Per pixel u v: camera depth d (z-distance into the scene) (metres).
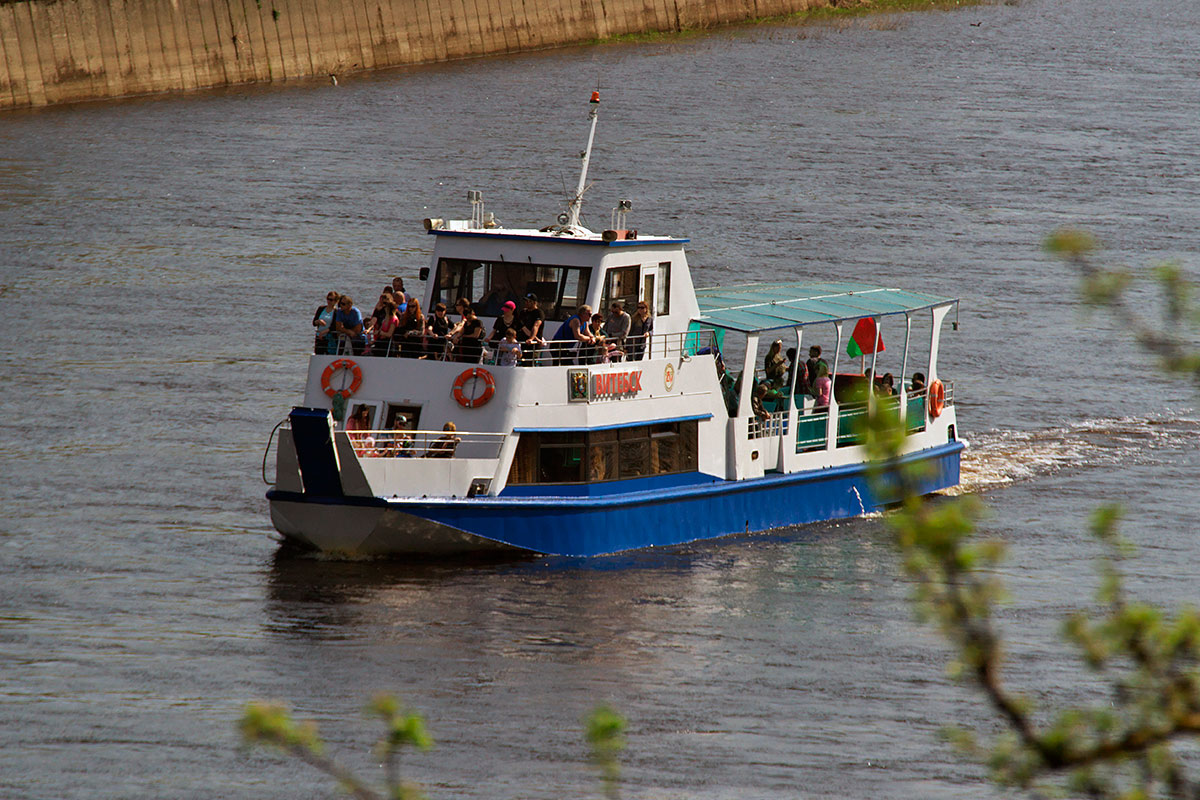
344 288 193.25
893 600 100.12
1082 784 30.62
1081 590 103.56
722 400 111.81
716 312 116.50
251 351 164.12
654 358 107.94
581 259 107.06
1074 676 87.75
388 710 32.94
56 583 98.25
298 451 98.25
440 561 102.38
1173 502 125.94
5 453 127.50
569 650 89.12
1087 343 178.25
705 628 93.56
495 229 114.19
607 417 104.38
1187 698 27.88
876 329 122.88
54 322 172.62
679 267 111.69
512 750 75.88
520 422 101.56
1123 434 146.75
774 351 118.44
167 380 152.00
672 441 108.94
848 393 124.06
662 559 105.94
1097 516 30.34
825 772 74.88
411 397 103.38
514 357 101.81
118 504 115.44
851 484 120.25
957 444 129.12
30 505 114.56
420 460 99.31
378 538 100.00
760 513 114.31
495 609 94.62
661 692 83.75
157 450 130.12
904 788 73.38
